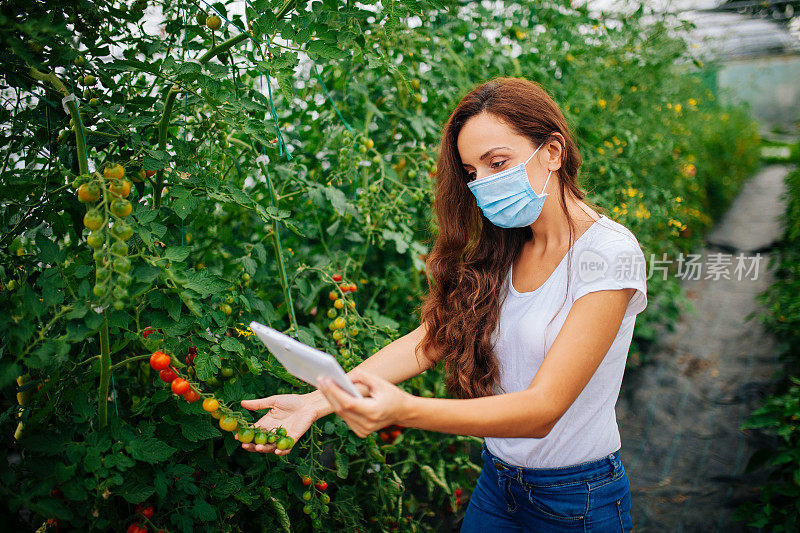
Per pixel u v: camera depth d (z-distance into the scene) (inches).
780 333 132.6
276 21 54.5
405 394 40.0
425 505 100.0
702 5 201.3
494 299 56.1
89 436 49.0
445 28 107.4
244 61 63.2
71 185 52.2
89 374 53.4
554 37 133.3
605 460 53.3
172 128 69.0
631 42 153.4
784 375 125.1
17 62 51.8
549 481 53.3
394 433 90.4
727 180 316.8
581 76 138.2
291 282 79.7
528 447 53.5
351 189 94.6
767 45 309.9
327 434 75.3
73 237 64.5
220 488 56.2
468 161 53.2
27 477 51.4
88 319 45.4
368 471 83.2
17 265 57.0
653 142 167.6
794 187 178.2
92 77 58.4
